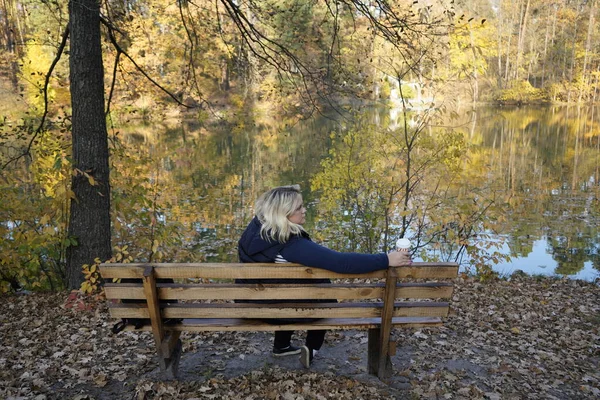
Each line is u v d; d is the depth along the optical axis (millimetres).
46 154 6414
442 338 4332
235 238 9562
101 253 5504
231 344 3986
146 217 6727
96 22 5266
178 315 2979
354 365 3574
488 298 5719
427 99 8125
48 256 6082
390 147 8062
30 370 3518
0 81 16594
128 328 3109
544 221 10531
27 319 4773
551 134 26891
